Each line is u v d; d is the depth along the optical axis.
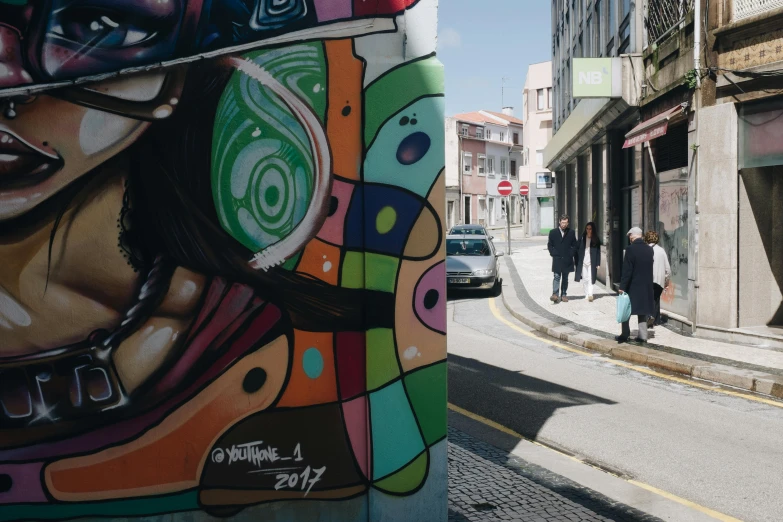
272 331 3.69
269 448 3.71
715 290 11.16
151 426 3.53
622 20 17.12
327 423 3.78
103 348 3.46
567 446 6.06
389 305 3.82
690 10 11.73
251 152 3.63
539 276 22.11
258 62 3.62
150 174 3.49
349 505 3.82
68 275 3.40
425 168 3.83
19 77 3.29
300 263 3.72
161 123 3.50
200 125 3.55
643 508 4.59
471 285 18.16
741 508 4.75
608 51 19.27
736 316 10.98
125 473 3.50
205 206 3.57
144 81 3.46
